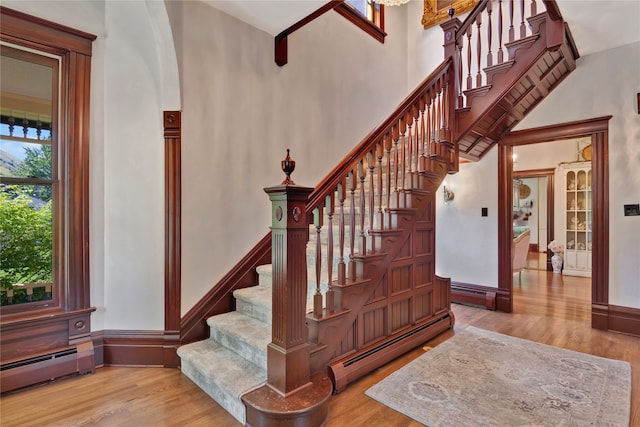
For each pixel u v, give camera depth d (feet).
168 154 8.41
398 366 8.39
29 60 7.64
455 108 10.75
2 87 7.38
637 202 10.50
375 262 8.38
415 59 17.52
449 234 15.12
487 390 7.09
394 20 16.89
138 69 8.48
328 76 13.01
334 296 7.62
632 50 10.64
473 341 9.95
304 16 9.70
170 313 8.38
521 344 9.70
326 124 12.85
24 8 7.32
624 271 10.72
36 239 7.79
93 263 8.30
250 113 10.18
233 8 9.30
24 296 7.63
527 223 28.96
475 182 14.33
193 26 8.77
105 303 8.41
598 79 11.24
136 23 8.40
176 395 7.00
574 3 8.80
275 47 10.89
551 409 6.35
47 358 7.44
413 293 9.78
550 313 13.07
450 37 10.83
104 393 7.06
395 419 6.17
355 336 7.89
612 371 7.93
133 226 8.46
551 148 22.98
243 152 9.98
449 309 11.45
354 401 6.79
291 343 6.12
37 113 7.79
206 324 8.84
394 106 16.65
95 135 8.31
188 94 8.66
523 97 11.24
